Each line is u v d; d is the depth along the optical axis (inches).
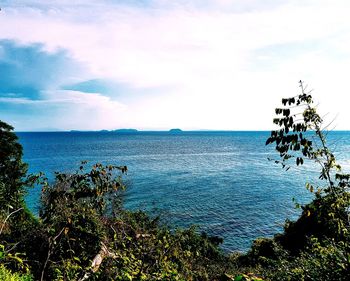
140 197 1684.3
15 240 314.0
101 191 248.4
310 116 189.2
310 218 690.2
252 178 2486.5
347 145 6240.2
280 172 2768.2
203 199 1722.4
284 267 319.0
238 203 1654.8
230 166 3257.9
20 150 989.8
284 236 768.9
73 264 255.8
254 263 719.7
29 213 690.2
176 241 301.7
